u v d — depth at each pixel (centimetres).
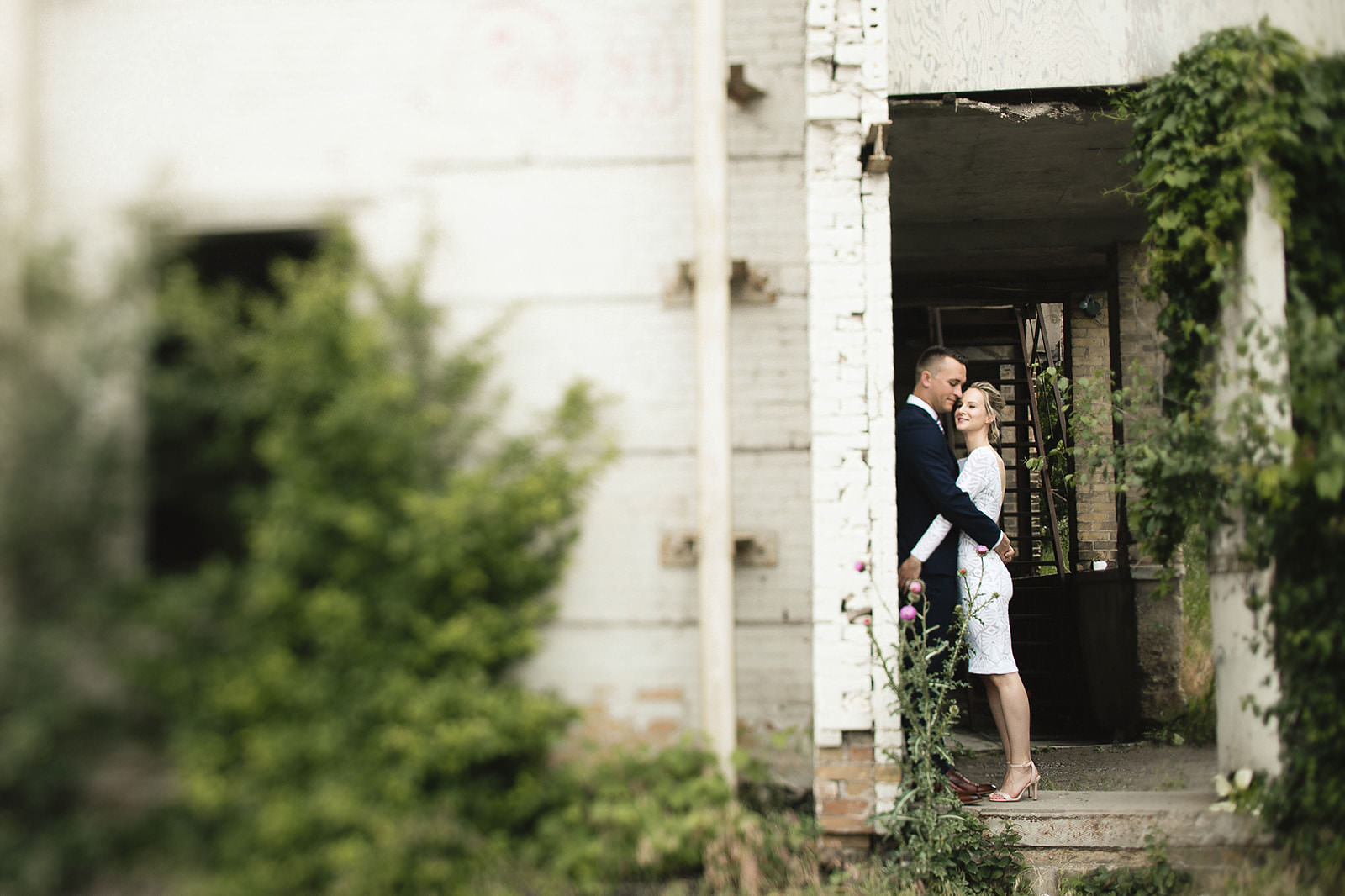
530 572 380
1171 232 413
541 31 416
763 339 407
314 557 361
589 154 413
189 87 419
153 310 374
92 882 355
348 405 353
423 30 418
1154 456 404
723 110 396
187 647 361
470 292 411
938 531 431
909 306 775
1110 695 636
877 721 390
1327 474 349
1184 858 385
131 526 384
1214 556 405
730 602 386
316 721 354
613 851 361
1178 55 432
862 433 398
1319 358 361
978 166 562
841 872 378
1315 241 391
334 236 386
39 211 400
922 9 476
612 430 403
